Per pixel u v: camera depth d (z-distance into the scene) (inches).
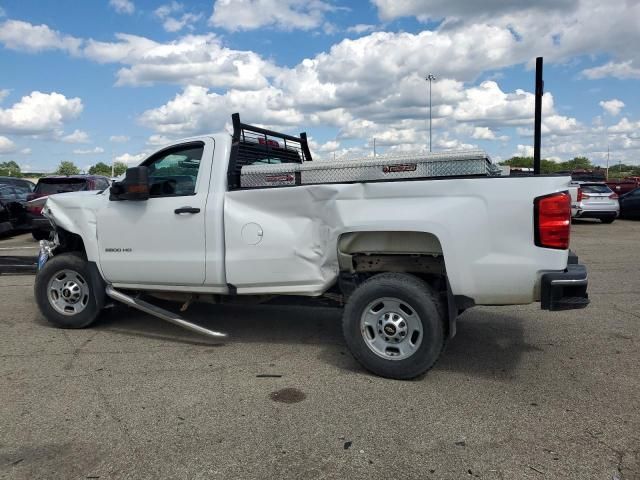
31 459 127.0
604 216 751.7
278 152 248.5
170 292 222.1
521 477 118.8
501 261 161.0
